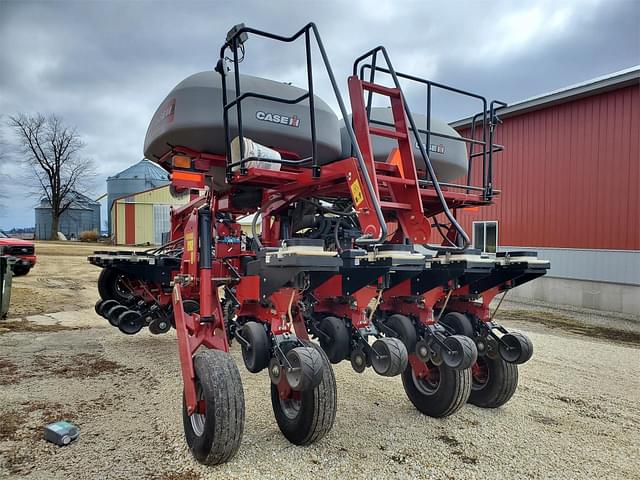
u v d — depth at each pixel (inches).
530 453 132.6
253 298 134.1
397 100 147.3
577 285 440.1
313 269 110.3
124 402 164.6
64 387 179.5
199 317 137.7
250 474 116.6
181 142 148.6
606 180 420.5
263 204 160.9
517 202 492.7
